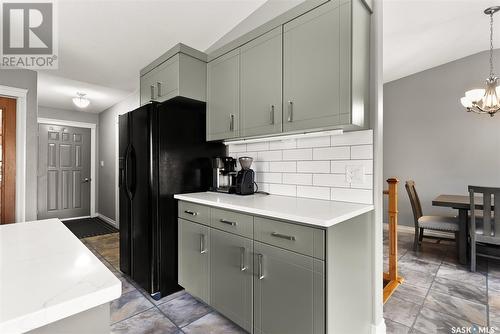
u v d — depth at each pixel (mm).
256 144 2232
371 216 1552
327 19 1448
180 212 2059
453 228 2930
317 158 1814
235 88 1998
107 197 5012
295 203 1612
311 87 1514
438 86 3906
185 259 2004
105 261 2906
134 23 2285
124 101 4340
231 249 1606
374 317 1562
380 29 1558
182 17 2266
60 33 2355
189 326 1715
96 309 514
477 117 3623
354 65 1375
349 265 1329
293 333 1273
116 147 4629
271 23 1732
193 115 2273
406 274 2535
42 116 4812
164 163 2074
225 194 2104
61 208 5070
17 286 505
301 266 1238
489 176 3549
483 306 1953
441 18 2674
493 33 3014
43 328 456
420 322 1755
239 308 1560
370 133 1566
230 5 2189
